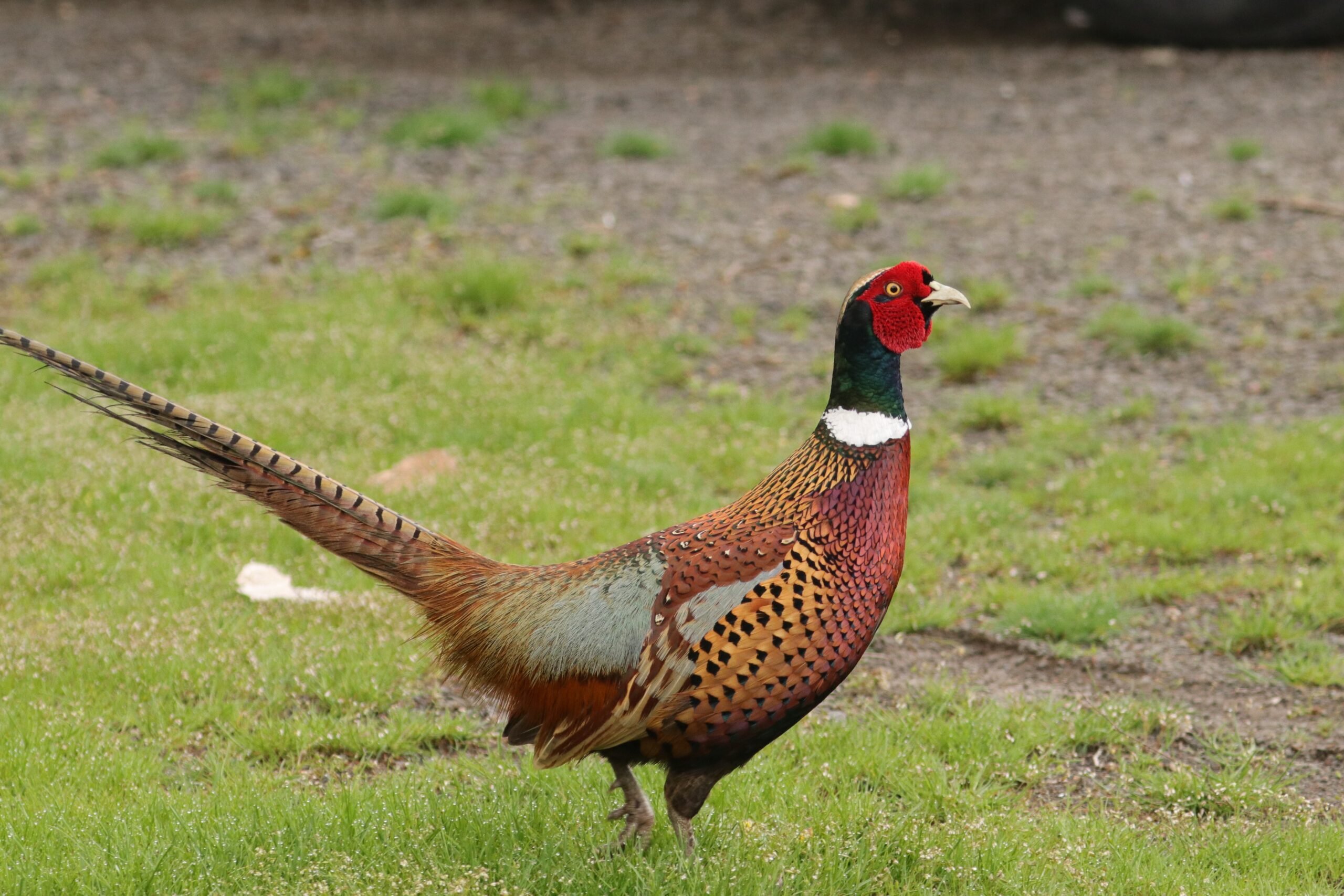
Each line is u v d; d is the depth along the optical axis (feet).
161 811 35.14
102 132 117.50
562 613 31.27
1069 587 53.93
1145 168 109.19
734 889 31.35
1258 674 47.09
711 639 30.12
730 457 65.46
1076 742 42.86
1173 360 76.54
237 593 50.78
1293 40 142.61
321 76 137.69
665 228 98.07
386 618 48.52
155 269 90.02
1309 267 87.66
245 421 65.51
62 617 47.60
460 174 109.29
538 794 37.47
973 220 98.84
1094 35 155.84
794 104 132.46
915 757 40.45
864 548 31.55
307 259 91.61
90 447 63.41
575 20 168.96
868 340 31.83
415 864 31.65
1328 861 35.17
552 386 73.10
